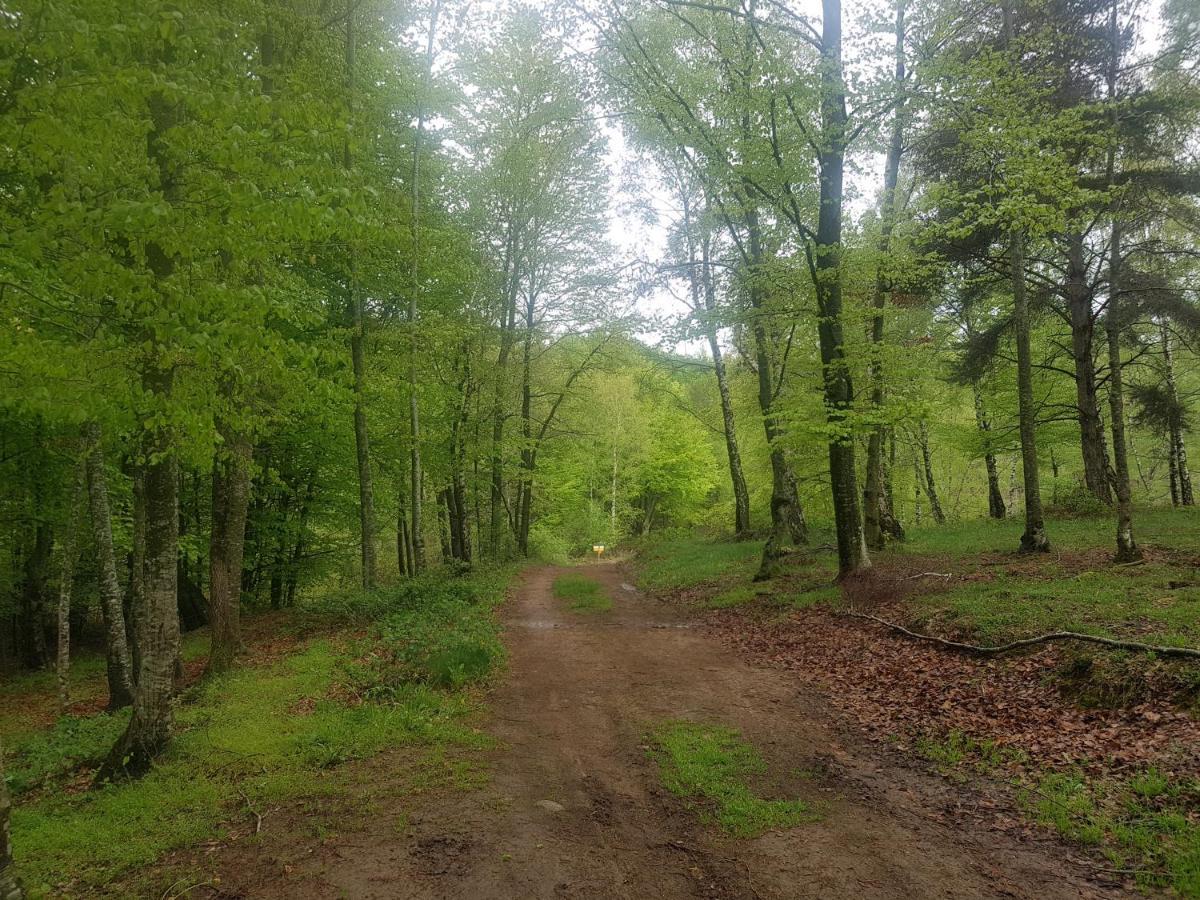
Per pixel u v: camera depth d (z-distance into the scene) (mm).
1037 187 10203
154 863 4348
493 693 8211
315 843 4539
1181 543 11508
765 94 10594
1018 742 5629
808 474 23453
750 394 23781
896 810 4902
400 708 7328
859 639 9281
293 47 9961
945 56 10344
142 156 5219
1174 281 16766
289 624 14305
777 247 13531
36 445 12055
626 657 9984
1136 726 5387
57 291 5703
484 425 21422
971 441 21375
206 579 20734
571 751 6305
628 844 4551
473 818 4891
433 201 15234
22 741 8250
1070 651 6688
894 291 14703
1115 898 3662
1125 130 13055
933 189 11211
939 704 6738
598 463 37375
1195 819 4160
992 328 17906
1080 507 17297
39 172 4629
